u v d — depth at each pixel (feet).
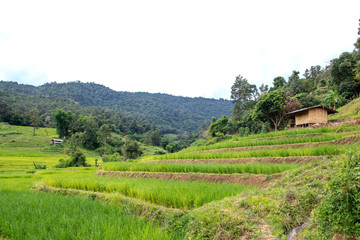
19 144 234.58
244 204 19.98
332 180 14.99
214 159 62.23
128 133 363.97
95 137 259.60
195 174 46.14
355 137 49.42
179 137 403.75
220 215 18.26
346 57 136.05
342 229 13.57
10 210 24.45
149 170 55.72
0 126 287.69
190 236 17.97
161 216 23.49
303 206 17.98
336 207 14.16
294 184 23.31
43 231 17.93
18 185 50.34
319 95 166.30
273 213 17.87
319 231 14.51
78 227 18.93
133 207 26.35
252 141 77.92
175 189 27.81
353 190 13.56
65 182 43.19
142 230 17.56
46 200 29.27
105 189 37.19
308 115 89.25
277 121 128.06
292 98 115.96
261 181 36.58
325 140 56.80
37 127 313.53
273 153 51.52
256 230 16.42
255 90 234.99
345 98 133.80
